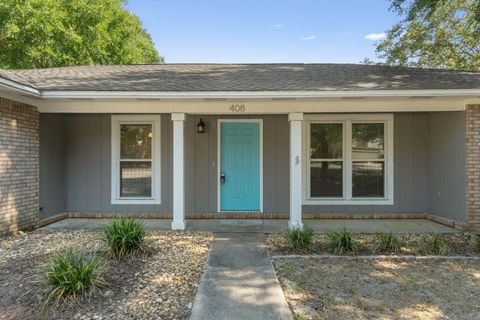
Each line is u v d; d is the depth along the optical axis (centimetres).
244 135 834
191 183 831
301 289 393
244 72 847
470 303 360
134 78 761
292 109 678
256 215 816
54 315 326
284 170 830
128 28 1998
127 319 320
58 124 802
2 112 605
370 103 680
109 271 423
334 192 827
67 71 849
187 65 979
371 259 493
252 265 471
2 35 1399
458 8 1535
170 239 604
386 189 820
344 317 329
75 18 1628
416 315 334
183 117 686
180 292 379
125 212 829
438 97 652
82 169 832
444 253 515
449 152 731
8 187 623
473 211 671
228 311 338
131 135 837
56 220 776
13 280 402
